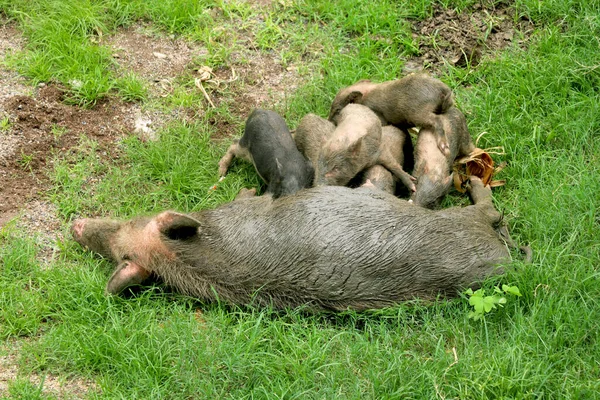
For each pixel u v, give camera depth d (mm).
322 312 6797
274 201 7223
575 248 7359
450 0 9984
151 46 9648
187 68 9453
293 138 8266
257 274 6895
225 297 6969
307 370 6316
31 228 7699
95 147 8484
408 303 6723
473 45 9641
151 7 9875
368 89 8578
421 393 6121
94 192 8133
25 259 7289
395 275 6699
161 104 9000
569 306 6684
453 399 6125
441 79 9227
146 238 7168
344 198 7004
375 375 6234
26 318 6820
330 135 8141
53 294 7020
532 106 8742
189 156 8438
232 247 7023
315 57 9625
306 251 6781
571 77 8922
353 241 6738
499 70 9102
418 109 8078
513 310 6742
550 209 7660
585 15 9555
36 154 8336
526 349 6402
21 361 6492
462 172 8281
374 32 9766
